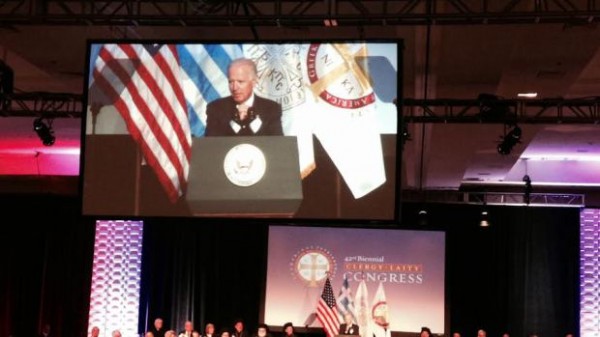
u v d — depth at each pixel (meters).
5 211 17.52
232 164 7.84
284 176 7.78
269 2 8.53
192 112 7.92
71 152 17.30
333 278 16.78
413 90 11.03
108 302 17.36
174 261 17.53
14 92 11.79
